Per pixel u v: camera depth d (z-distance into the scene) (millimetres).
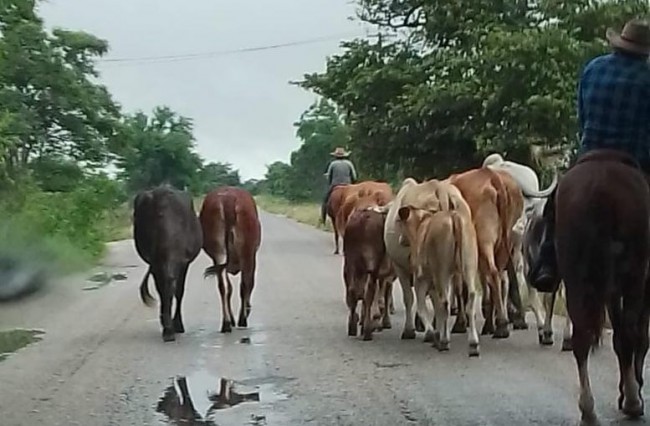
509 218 13031
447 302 12312
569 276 8305
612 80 8648
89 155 44969
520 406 9469
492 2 27812
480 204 12820
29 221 24359
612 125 8656
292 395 10195
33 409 9891
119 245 34125
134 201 14484
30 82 43062
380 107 29172
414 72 28312
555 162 24766
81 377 11414
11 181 28500
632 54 8703
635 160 8523
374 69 29234
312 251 29609
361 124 29406
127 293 19797
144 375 11438
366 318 13445
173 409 9734
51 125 44188
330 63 30531
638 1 25297
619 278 8305
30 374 11656
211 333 14453
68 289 20562
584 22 25531
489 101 24875
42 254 22781
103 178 37594
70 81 43812
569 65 24125
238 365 11875
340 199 25016
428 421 9023
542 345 12648
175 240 13852
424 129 27547
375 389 10383
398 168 29875
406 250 12930
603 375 10594
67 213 28141
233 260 14742
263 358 12312
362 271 13531
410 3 29797
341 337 13789
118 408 9828
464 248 11961
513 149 24875
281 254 28438
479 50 26172
